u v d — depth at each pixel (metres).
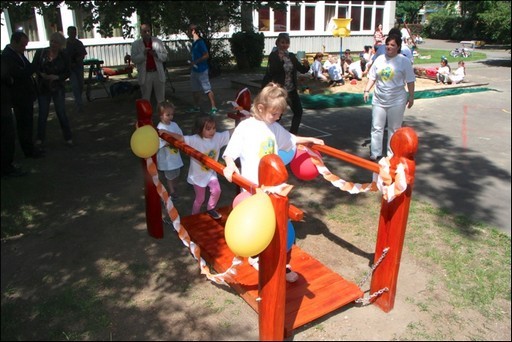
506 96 12.11
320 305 3.10
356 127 8.48
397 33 5.72
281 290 2.53
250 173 3.47
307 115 9.58
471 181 5.77
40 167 6.18
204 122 4.15
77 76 9.45
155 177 3.84
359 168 6.20
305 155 3.86
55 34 6.58
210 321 3.11
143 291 3.45
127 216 4.73
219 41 16.73
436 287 3.50
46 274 3.66
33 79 6.61
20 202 4.95
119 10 5.45
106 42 17.81
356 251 4.05
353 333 3.00
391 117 6.07
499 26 21.56
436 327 3.06
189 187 5.55
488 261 3.86
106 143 7.40
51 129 8.30
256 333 3.00
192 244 3.50
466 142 7.55
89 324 3.07
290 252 3.76
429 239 4.23
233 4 5.86
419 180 5.81
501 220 4.65
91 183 5.64
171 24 6.04
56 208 4.90
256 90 12.23
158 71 9.03
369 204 5.07
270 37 22.39
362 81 13.90
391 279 3.12
